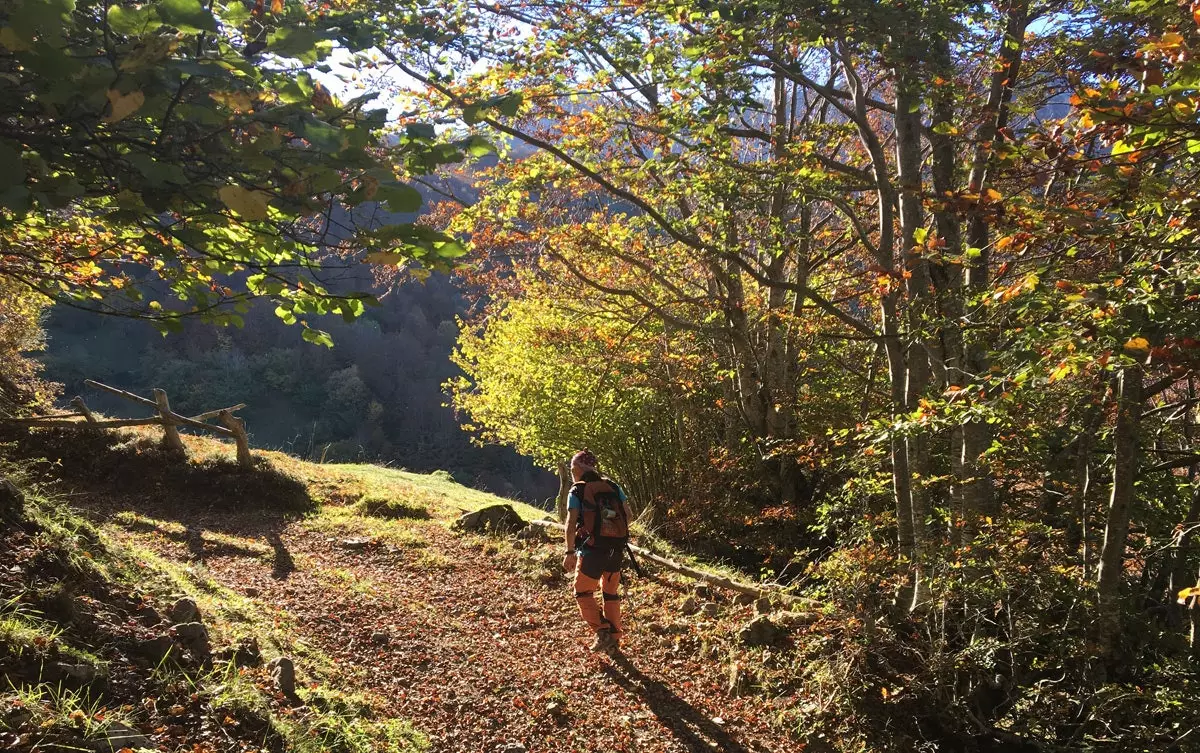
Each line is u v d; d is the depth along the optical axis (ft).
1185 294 12.73
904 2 18.17
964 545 20.25
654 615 22.74
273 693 12.91
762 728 17.38
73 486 28.50
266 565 22.67
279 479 32.22
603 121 25.79
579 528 19.19
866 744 17.12
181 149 6.34
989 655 17.75
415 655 17.67
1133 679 18.95
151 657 12.13
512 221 33.30
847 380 45.78
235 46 6.66
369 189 6.31
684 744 16.06
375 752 12.57
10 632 10.43
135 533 23.47
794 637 20.30
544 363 52.75
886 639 18.56
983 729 17.25
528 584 24.52
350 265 7.63
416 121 7.05
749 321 41.88
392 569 24.81
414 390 188.03
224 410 32.22
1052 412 22.65
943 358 20.61
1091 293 11.84
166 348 184.24
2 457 20.54
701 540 41.42
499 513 30.94
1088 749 16.51
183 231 7.20
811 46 19.99
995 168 13.78
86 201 7.39
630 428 52.90
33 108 5.89
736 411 45.55
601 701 17.26
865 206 31.22
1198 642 19.67
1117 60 12.59
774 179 23.76
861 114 23.27
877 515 26.50
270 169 6.32
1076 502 23.71
